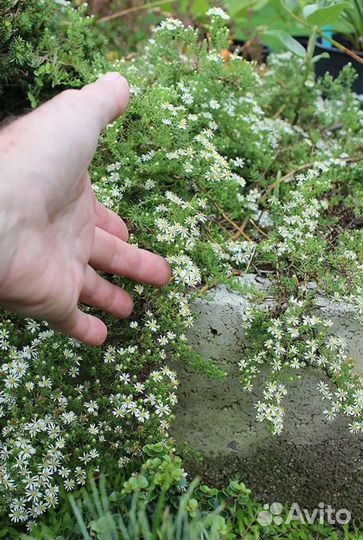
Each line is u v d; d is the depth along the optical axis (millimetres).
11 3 548
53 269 368
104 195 478
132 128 503
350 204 532
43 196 343
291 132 611
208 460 514
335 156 576
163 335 473
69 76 568
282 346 456
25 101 605
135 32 766
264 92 666
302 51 637
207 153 482
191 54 558
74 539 423
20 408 455
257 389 488
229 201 517
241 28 826
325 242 487
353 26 749
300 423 497
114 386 461
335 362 462
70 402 456
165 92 500
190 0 779
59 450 444
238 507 476
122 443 473
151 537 374
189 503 383
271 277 476
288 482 518
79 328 420
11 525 459
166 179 499
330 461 511
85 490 433
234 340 477
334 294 467
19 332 469
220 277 463
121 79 380
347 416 494
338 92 665
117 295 449
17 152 335
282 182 563
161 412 449
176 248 456
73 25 573
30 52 545
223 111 548
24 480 428
